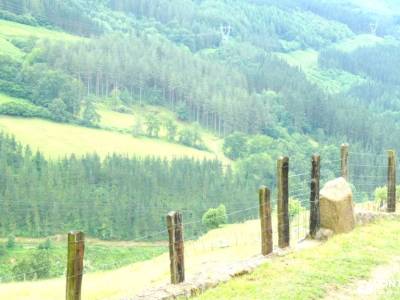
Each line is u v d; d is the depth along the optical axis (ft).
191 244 111.14
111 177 494.18
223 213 218.79
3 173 461.78
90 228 424.05
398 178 246.06
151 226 428.97
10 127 626.23
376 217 70.64
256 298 41.73
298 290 43.39
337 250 56.08
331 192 63.52
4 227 411.95
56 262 312.09
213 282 47.29
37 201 437.99
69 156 583.17
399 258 53.93
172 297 44.09
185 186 492.13
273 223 100.89
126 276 88.69
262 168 558.97
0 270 342.85
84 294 67.67
